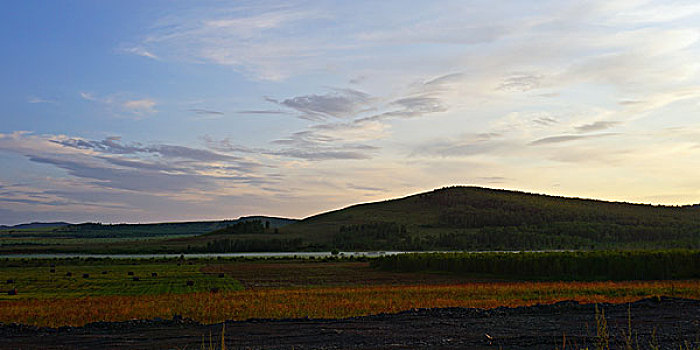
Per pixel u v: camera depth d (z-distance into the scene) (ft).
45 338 65.51
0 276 268.00
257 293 138.10
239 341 62.59
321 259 453.17
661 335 62.95
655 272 199.62
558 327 70.08
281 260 449.89
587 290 130.62
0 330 70.13
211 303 107.86
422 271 270.67
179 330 70.33
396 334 66.03
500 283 184.34
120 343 62.03
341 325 73.51
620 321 74.23
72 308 101.76
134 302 114.93
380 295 124.98
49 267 365.40
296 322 76.59
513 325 72.18
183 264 399.85
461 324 73.61
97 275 274.98
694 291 120.47
